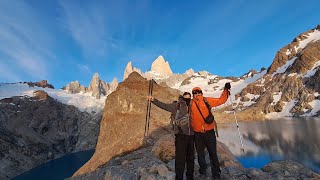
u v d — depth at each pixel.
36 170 114.94
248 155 22.88
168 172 8.34
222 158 10.40
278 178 8.19
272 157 22.36
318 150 26.56
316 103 120.25
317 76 132.25
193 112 7.94
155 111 21.61
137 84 25.19
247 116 133.88
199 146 8.35
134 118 20.48
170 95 25.52
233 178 8.16
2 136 129.25
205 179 8.23
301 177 8.50
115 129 20.72
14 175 108.81
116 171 9.31
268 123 80.88
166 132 18.12
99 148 21.62
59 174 101.69
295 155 24.75
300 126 61.16
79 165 116.25
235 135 37.44
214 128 8.38
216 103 8.02
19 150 126.62
